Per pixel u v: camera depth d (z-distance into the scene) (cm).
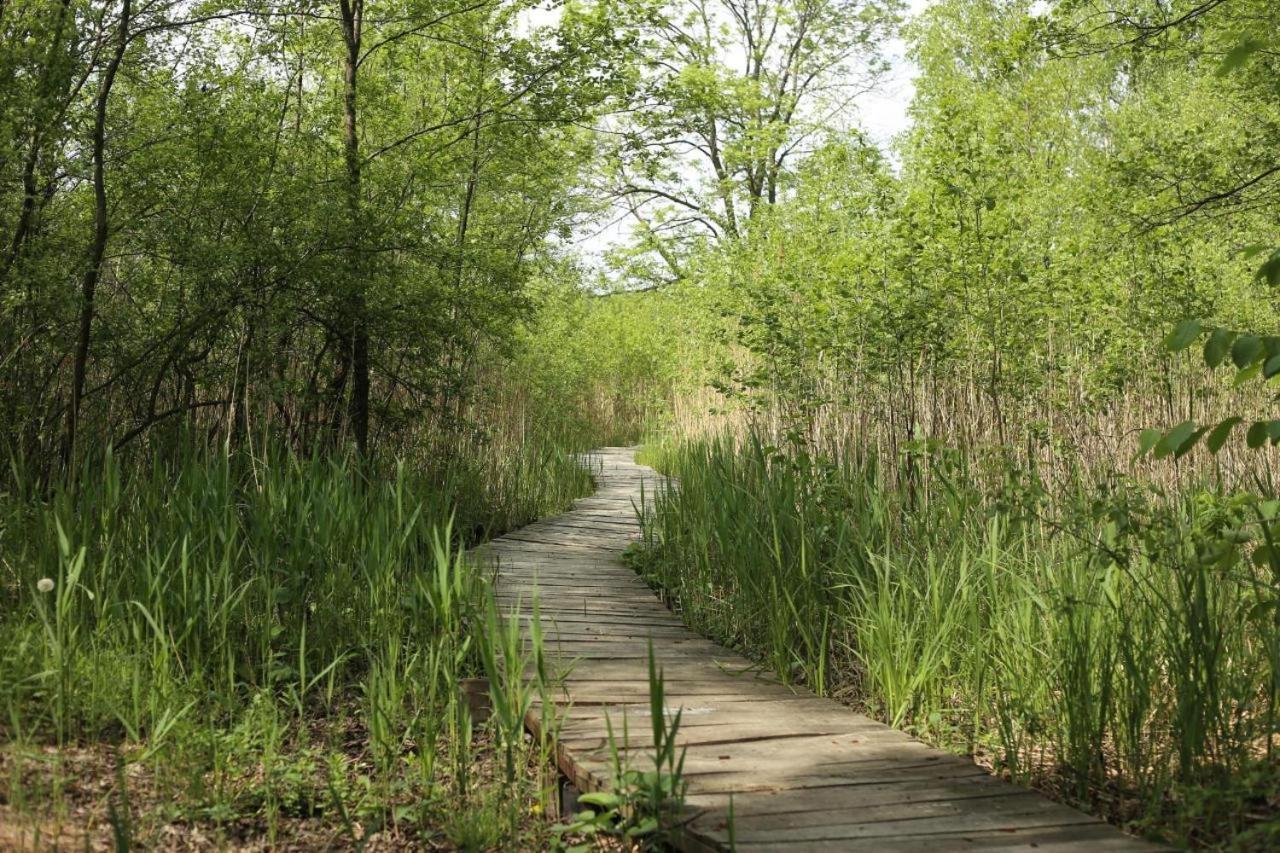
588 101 959
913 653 488
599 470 1845
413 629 507
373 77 936
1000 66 881
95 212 726
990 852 310
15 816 343
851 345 840
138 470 605
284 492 589
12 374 687
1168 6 871
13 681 414
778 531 627
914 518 608
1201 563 376
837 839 321
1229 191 835
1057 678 439
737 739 422
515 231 1195
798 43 2394
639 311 2742
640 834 345
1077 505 523
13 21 655
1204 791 340
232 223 767
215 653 493
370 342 909
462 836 365
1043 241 899
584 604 697
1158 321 848
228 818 371
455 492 934
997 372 768
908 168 1039
